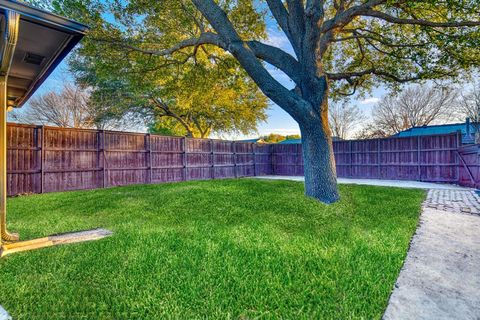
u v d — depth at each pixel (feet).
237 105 57.31
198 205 15.49
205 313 4.99
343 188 24.93
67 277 6.50
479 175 25.95
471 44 17.13
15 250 8.34
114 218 12.87
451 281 6.56
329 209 14.26
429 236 10.43
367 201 17.40
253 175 48.11
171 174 35.17
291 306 5.23
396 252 8.30
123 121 53.16
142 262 7.37
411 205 16.21
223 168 42.60
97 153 28.09
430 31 18.42
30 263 7.35
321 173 16.65
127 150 30.68
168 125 63.98
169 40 25.02
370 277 6.54
